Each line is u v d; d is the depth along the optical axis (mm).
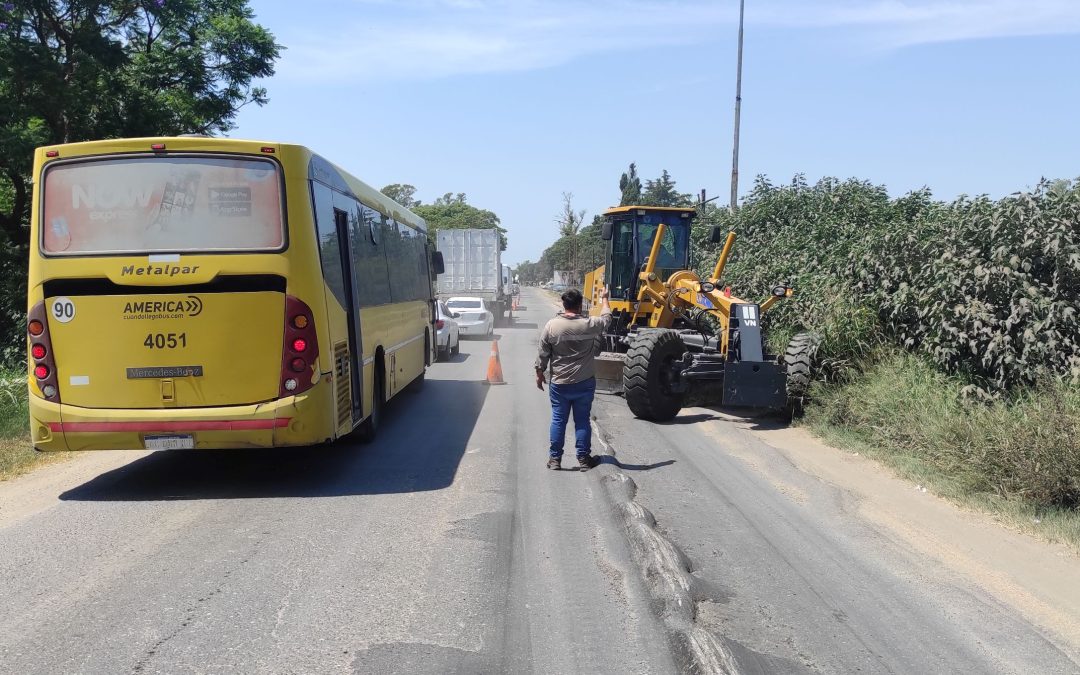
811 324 12242
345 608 4781
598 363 12453
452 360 20453
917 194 15812
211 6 19844
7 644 4285
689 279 12945
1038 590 5250
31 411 7211
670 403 11273
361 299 9219
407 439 10094
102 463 8812
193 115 20516
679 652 4219
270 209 7203
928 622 4719
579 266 76625
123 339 7129
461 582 5203
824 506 7113
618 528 6359
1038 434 7457
